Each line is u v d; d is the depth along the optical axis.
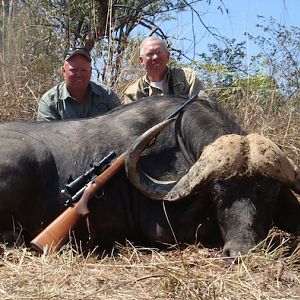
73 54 3.46
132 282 2.14
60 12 6.32
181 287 2.06
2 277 2.23
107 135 2.77
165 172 2.64
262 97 4.40
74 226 2.56
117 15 6.38
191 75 3.65
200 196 2.48
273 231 2.49
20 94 4.38
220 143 2.44
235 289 2.06
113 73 4.54
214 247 2.54
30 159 2.71
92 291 2.08
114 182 2.68
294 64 4.54
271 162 2.38
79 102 3.56
